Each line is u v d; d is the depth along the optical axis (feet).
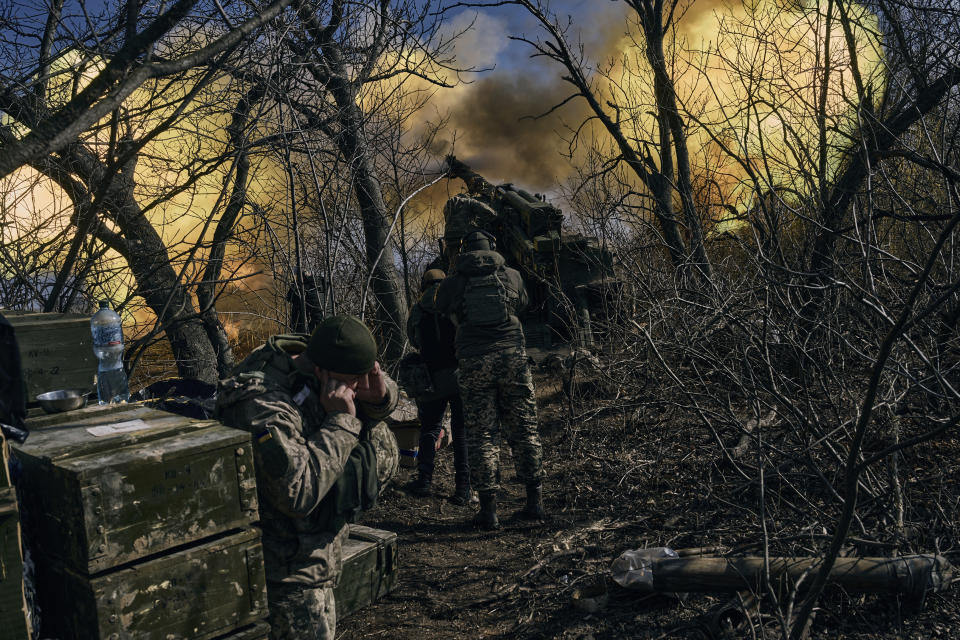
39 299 13.74
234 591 7.55
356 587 11.56
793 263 15.51
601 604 10.82
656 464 15.75
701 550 11.34
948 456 13.38
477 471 14.40
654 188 22.35
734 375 13.00
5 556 6.20
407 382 15.76
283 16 12.48
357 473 8.40
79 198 14.05
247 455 7.59
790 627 8.79
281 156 14.17
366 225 21.03
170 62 5.94
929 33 13.80
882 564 9.59
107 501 6.65
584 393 21.34
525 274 26.86
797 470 13.61
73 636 6.98
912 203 15.43
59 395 8.84
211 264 15.80
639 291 20.52
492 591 11.99
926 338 14.15
